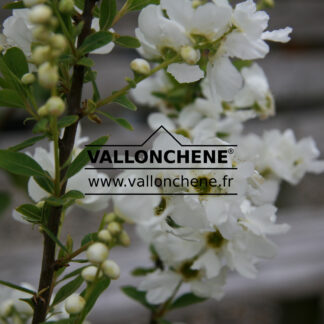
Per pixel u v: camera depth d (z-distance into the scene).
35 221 0.32
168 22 0.32
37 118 0.31
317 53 0.86
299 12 0.81
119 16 0.32
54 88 0.28
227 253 0.39
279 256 0.74
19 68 0.31
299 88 0.84
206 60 0.34
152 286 0.42
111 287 0.66
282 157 0.48
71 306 0.30
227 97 0.33
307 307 0.77
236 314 1.02
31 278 0.65
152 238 0.42
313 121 0.85
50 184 0.31
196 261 0.39
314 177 1.13
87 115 0.31
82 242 0.33
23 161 0.30
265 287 0.72
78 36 0.31
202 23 0.32
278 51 0.84
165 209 0.32
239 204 0.32
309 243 0.76
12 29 0.31
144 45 0.34
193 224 0.32
